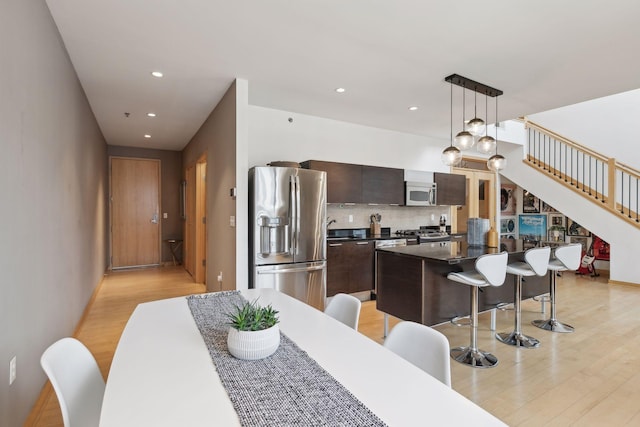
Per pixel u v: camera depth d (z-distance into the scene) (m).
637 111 5.74
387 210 5.54
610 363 2.67
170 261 7.14
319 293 3.86
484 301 3.27
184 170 6.79
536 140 6.79
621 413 2.03
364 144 5.25
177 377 1.05
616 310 4.07
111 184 6.61
